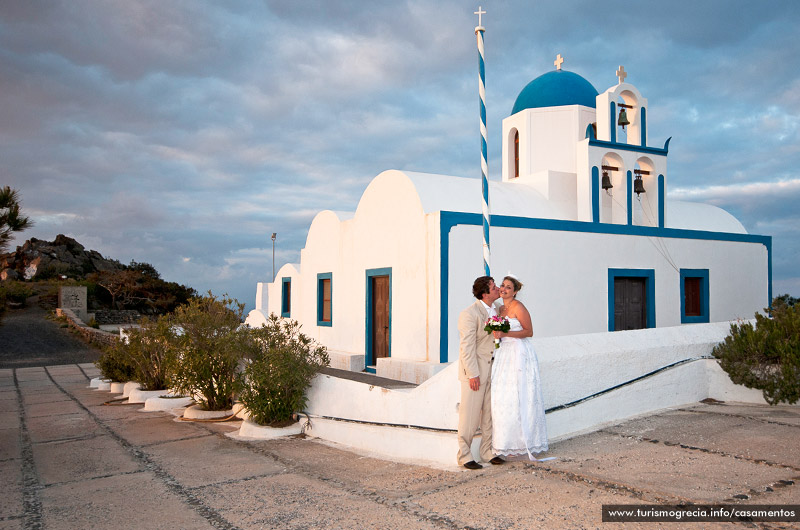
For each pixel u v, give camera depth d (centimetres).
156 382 1362
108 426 972
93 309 4806
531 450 575
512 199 1352
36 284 5178
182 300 5403
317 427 839
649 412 766
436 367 1032
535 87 1689
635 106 1469
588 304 1248
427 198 1155
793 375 776
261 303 2195
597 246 1270
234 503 514
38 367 2305
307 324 1653
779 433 633
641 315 1357
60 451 775
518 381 577
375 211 1291
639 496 462
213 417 1044
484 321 593
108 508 514
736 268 1520
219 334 1078
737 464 530
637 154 1429
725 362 835
